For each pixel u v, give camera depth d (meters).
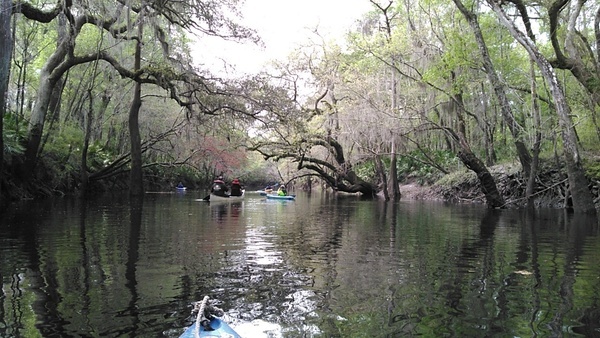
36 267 5.99
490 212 17.12
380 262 6.76
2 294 4.76
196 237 9.07
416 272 6.09
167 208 16.59
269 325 3.98
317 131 27.92
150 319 4.06
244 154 45.72
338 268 6.30
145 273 5.79
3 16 12.39
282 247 8.08
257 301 4.66
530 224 12.45
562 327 3.98
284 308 4.45
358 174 37.69
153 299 4.66
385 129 24.00
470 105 26.64
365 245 8.43
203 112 21.70
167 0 17.70
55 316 4.11
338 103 29.34
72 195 22.34
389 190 29.69
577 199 15.86
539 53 15.12
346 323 4.05
